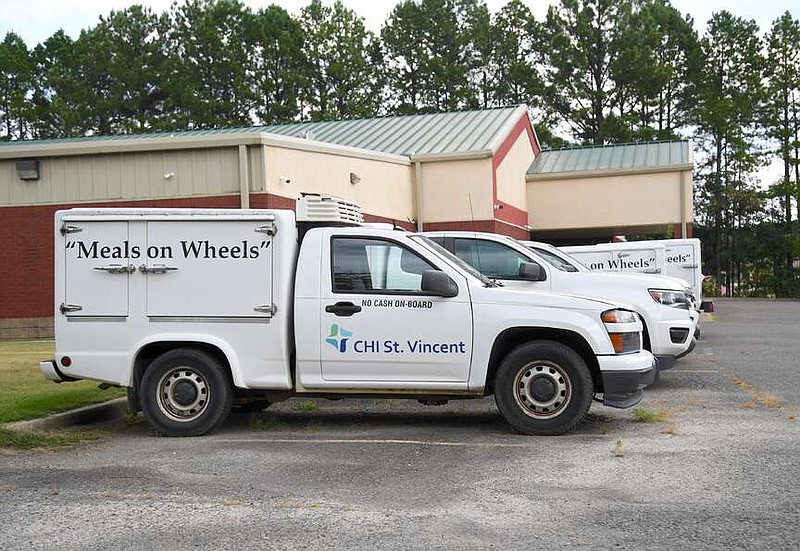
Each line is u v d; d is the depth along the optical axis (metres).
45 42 67.44
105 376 9.24
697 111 67.75
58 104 59.97
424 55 66.75
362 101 66.62
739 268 71.62
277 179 21.09
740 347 18.81
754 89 66.56
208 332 9.13
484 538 5.46
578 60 63.56
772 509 6.00
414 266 9.09
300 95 64.62
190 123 60.47
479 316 8.90
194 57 61.69
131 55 61.59
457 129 33.16
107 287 9.25
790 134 67.06
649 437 8.63
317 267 9.14
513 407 8.84
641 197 35.81
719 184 68.25
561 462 7.59
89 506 6.34
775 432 8.77
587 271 13.42
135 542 5.49
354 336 9.02
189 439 9.03
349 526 5.76
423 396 9.09
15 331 21.38
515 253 12.48
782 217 69.12
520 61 66.19
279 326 9.05
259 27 63.59
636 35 63.66
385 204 27.33
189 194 20.73
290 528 5.73
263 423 9.75
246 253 9.12
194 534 5.64
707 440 8.40
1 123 63.09
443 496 6.51
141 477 7.25
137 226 9.25
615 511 6.02
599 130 63.47
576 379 8.71
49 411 9.83
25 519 6.02
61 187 21.25
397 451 8.20
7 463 7.86
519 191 34.94
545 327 8.83
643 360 9.02
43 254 21.33
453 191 29.19
